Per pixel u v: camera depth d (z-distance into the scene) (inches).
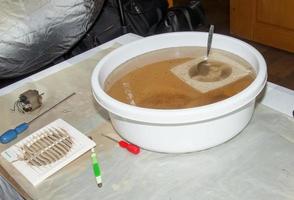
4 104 34.5
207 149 25.5
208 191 22.4
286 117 27.4
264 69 24.4
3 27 39.8
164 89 27.2
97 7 48.1
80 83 36.4
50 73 38.9
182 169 24.3
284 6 90.8
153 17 64.4
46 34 42.8
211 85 26.8
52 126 29.8
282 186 22.0
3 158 27.5
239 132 25.7
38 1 41.3
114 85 28.2
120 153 26.4
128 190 23.3
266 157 24.3
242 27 104.2
